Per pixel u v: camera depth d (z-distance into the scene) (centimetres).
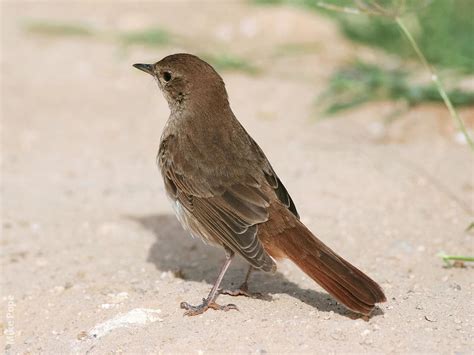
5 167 1570
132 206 1399
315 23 2141
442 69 1744
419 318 938
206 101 1069
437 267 1121
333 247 1197
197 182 1023
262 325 927
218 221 995
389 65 1858
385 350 866
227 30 2197
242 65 1952
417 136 1590
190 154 1040
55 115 1805
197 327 934
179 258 1213
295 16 2173
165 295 1038
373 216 1294
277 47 2045
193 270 1161
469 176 1411
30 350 963
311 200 1356
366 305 875
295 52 2025
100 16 2423
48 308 1056
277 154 1546
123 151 1634
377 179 1423
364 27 1950
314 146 1578
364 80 1733
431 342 880
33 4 2581
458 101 1642
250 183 1000
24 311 1058
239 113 1741
